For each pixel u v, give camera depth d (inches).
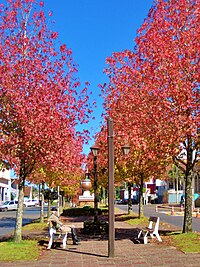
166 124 521.3
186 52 530.6
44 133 490.9
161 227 804.0
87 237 667.4
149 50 566.6
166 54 529.0
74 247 538.3
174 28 558.9
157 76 536.1
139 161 701.9
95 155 661.3
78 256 463.8
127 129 589.6
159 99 530.0
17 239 532.7
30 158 519.2
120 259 439.2
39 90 496.1
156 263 410.6
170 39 546.0
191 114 514.3
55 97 504.7
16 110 487.5
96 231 713.6
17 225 537.3
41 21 546.6
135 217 1096.8
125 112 620.7
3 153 496.7
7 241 549.3
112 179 466.3
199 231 727.1
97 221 733.3
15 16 531.2
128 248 520.1
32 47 519.8
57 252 494.6
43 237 650.8
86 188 1707.7
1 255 445.7
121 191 3550.7
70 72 573.3
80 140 593.3
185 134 511.5
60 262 423.8
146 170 823.1
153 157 543.2
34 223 932.6
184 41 535.2
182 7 561.3
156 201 2709.2
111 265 405.4
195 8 559.5
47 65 520.1
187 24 556.7
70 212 1338.6
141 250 498.3
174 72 522.6
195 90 520.1
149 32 572.4
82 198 1770.4
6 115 498.3
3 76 490.9
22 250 473.7
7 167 525.3
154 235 623.8
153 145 542.0
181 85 514.0
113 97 671.1
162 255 456.8
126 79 636.7
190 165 600.1
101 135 844.6
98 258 448.1
